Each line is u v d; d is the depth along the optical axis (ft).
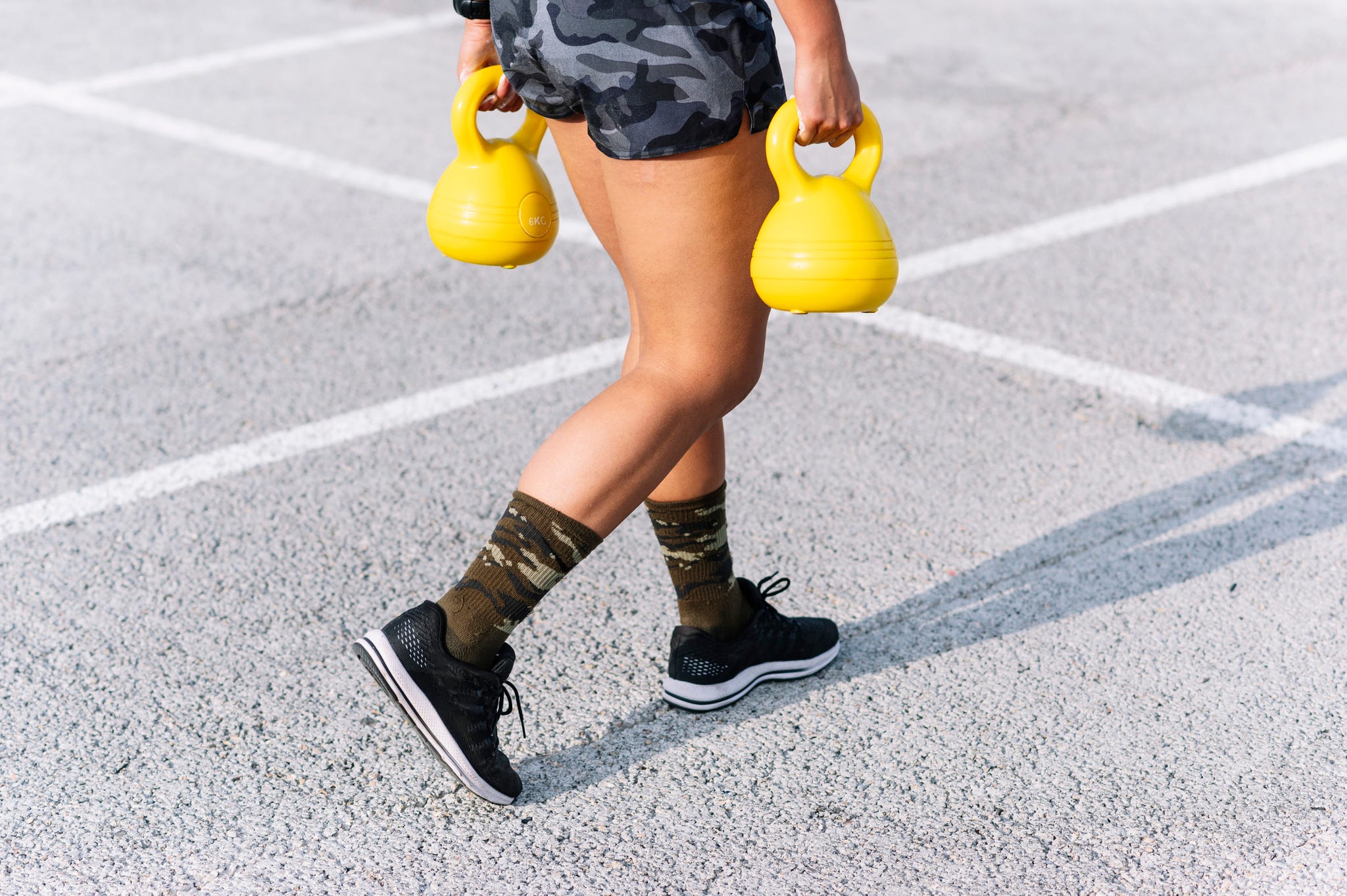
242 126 22.59
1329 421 12.50
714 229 6.59
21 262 16.72
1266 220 17.94
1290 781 7.80
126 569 10.19
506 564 6.84
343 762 8.08
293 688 8.80
